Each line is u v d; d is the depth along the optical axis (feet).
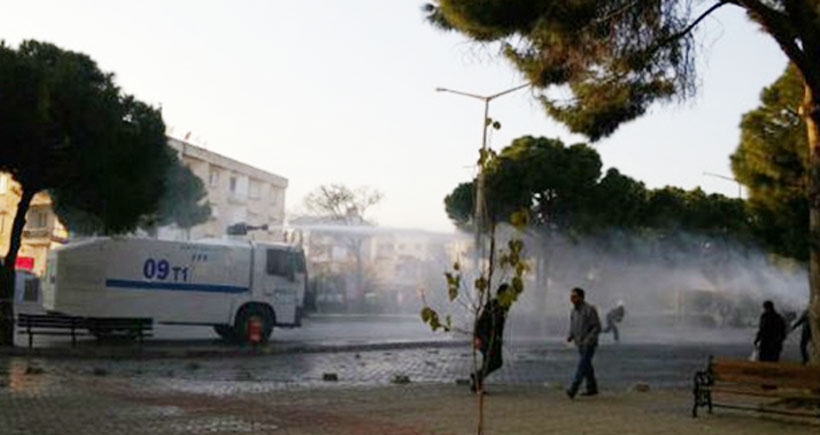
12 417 34.91
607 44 44.04
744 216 172.04
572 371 69.15
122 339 79.82
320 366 66.95
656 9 43.29
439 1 45.91
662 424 38.42
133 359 67.31
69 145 67.15
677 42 45.57
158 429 33.19
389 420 36.99
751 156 90.33
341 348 83.71
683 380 65.21
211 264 82.89
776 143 87.76
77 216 94.38
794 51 45.96
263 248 85.46
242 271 84.17
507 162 139.13
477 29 45.37
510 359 80.43
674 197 168.96
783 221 94.94
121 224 73.05
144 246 80.28
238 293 83.87
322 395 45.50
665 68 46.98
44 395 41.88
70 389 44.65
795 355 103.30
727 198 179.73
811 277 46.19
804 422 40.14
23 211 68.95
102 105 66.90
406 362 73.41
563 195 140.36
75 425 33.55
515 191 138.72
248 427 34.19
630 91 50.01
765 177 91.81
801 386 40.01
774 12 45.52
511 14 43.55
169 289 80.94
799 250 96.73
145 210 74.28
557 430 35.60
